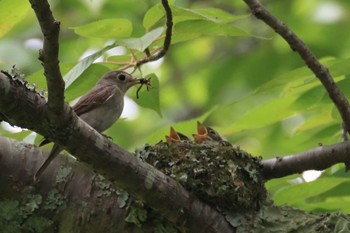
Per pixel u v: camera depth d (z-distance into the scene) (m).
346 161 10.31
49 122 7.89
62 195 9.09
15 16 9.40
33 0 6.95
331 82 10.31
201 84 21.02
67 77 8.82
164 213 8.89
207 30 9.98
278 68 18.44
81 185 9.17
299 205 11.20
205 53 21.56
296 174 10.99
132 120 20.56
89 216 9.03
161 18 9.79
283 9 18.27
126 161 8.48
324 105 12.05
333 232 9.01
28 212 8.99
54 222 9.04
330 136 12.43
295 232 9.09
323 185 10.72
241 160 9.82
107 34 9.73
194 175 9.23
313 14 17.84
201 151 9.70
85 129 8.12
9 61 16.27
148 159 9.58
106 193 9.12
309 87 11.86
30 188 9.06
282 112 12.22
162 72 21.64
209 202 9.20
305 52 10.27
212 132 12.41
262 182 9.81
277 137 16.91
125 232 8.98
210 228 9.05
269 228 9.18
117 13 18.22
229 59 19.16
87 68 9.72
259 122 12.41
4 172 9.08
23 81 7.82
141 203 9.00
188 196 9.05
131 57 10.23
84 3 18.09
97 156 8.29
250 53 19.30
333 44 17.86
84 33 9.66
